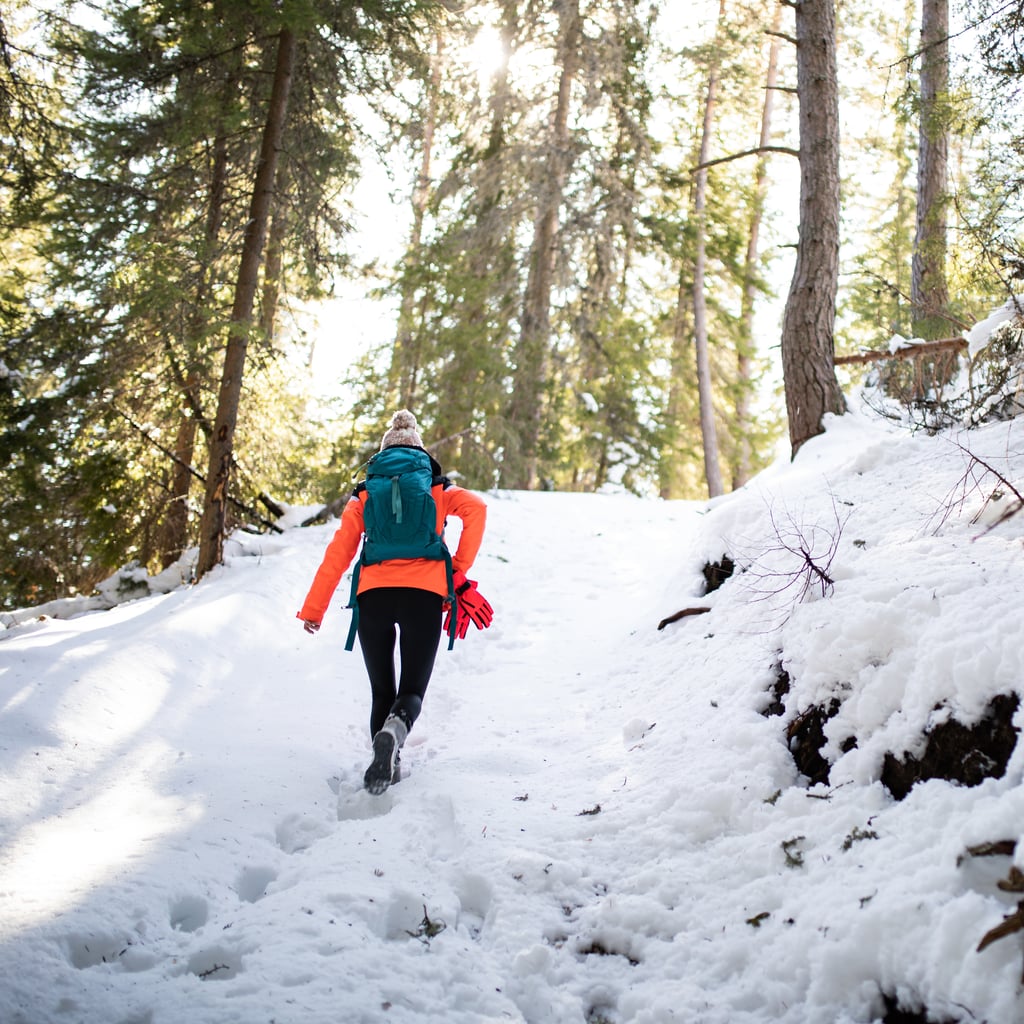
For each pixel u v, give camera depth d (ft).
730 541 16.63
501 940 8.16
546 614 21.08
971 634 8.41
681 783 10.11
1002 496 11.78
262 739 12.60
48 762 10.52
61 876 8.44
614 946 8.09
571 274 51.29
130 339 26.30
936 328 27.37
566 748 12.76
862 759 8.67
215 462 22.61
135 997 7.00
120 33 26.18
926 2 35.37
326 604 11.62
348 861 9.36
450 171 52.54
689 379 64.59
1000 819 6.73
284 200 25.71
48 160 24.99
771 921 7.64
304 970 7.34
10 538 29.32
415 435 12.87
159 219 27.09
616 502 35.96
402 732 10.62
